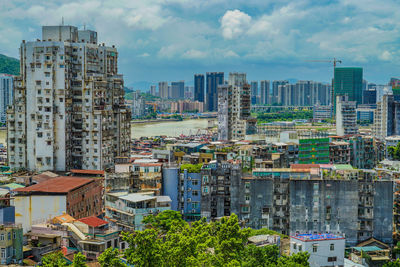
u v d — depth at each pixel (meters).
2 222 148.12
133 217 184.88
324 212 193.50
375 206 193.62
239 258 147.75
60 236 153.50
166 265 135.38
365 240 192.75
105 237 153.00
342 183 193.25
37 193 191.38
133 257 133.12
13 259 138.00
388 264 162.62
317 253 152.12
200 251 144.12
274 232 183.75
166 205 193.88
